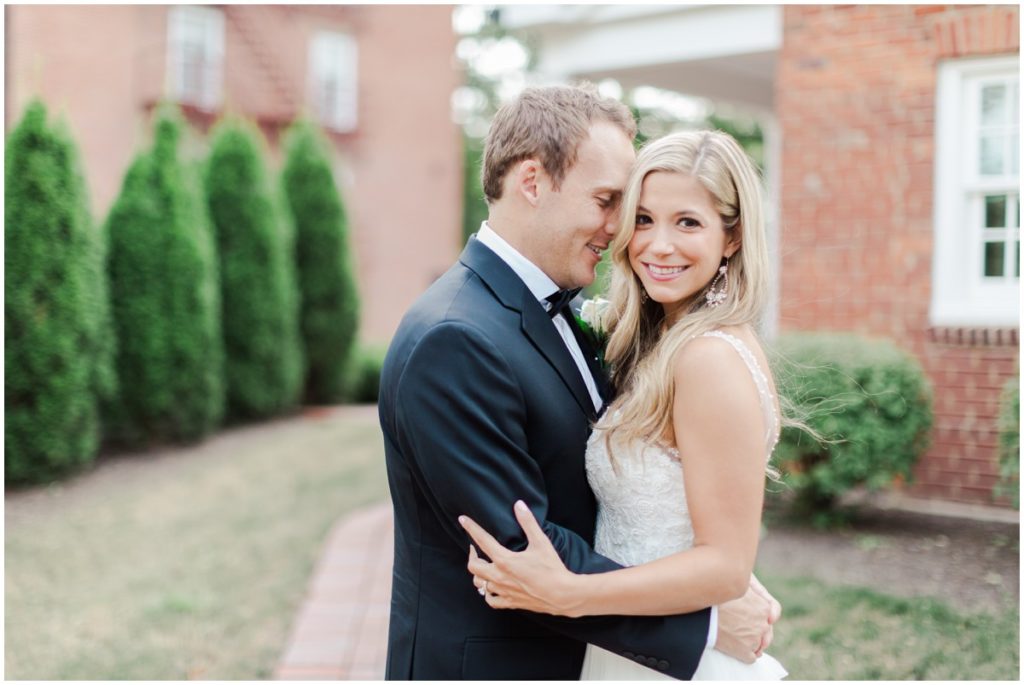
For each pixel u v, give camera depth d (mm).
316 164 11320
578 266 1967
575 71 7578
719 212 1843
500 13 7742
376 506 6688
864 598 4074
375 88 16297
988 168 5605
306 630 4270
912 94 5711
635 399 1845
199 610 4695
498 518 1719
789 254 5570
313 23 15531
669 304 1975
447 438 1739
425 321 1818
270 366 10180
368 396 13117
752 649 1892
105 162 13250
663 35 7062
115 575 5281
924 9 5625
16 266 7074
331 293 11375
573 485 1910
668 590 1694
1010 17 5371
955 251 5676
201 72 14391
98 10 13070
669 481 1862
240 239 9938
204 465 8031
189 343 8664
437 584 1892
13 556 5578
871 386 4969
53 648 4227
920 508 5492
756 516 1736
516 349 1829
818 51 6016
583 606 1686
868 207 5867
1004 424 4746
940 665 3428
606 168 1909
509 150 1927
